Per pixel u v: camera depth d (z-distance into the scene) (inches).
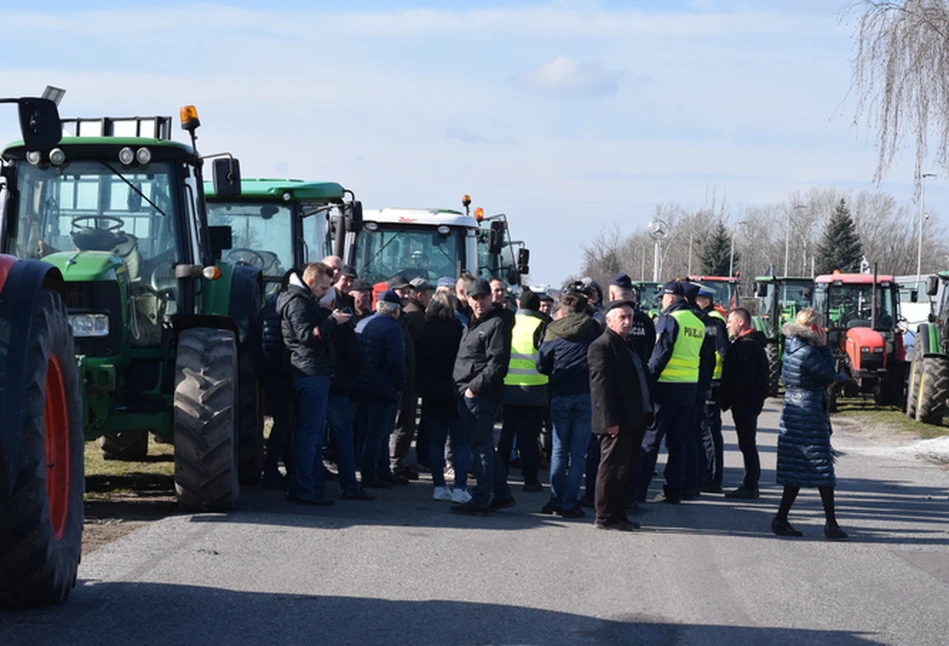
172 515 326.0
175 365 334.3
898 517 389.7
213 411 322.7
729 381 423.2
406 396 434.9
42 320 221.3
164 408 340.5
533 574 273.3
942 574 296.2
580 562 290.7
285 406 388.8
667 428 402.6
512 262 829.8
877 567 302.2
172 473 423.5
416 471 446.9
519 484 440.1
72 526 233.1
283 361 370.0
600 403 338.3
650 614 239.9
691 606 248.7
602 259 4220.0
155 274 346.3
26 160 343.9
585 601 249.0
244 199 513.0
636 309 394.6
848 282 908.6
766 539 339.0
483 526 336.8
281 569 264.2
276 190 508.7
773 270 1082.7
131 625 211.9
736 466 531.2
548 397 413.7
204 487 323.9
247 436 392.8
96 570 255.4
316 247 547.2
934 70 635.5
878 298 908.6
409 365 433.7
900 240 3422.7
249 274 402.6
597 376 339.3
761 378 420.8
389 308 400.8
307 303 359.6
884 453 593.6
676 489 405.1
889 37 641.6
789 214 3211.1
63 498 233.9
